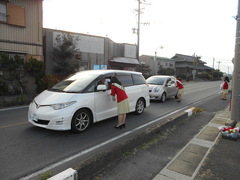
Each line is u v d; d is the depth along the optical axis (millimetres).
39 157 3582
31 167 3223
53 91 5207
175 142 4324
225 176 2912
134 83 6895
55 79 11945
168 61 46062
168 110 8336
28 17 12695
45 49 17469
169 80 11453
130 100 6590
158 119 6672
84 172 2680
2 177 2914
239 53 5312
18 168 3180
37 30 13211
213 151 3811
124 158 3451
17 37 12266
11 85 10750
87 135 4809
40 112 4547
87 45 20859
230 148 3961
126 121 6250
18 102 9336
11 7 11734
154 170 3088
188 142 4324
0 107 8609
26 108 8484
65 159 3537
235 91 5445
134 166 3193
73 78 5730
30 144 4168
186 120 6324
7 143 4199
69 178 2441
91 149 3998
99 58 22062
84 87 5125
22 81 11219
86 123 5090
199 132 5000
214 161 3389
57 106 4512
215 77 62719
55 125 4449
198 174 2963
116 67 25031
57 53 16844
